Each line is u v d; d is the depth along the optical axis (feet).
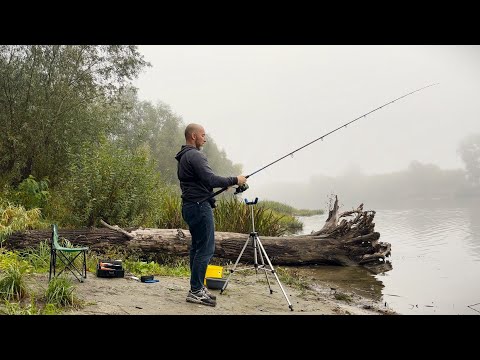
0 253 20.06
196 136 14.58
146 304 13.82
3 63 34.17
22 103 35.32
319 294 19.22
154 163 29.96
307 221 76.54
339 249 28.55
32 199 31.30
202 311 13.67
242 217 31.68
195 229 14.12
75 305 12.71
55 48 36.04
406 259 29.17
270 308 15.26
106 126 38.60
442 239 38.58
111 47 38.93
